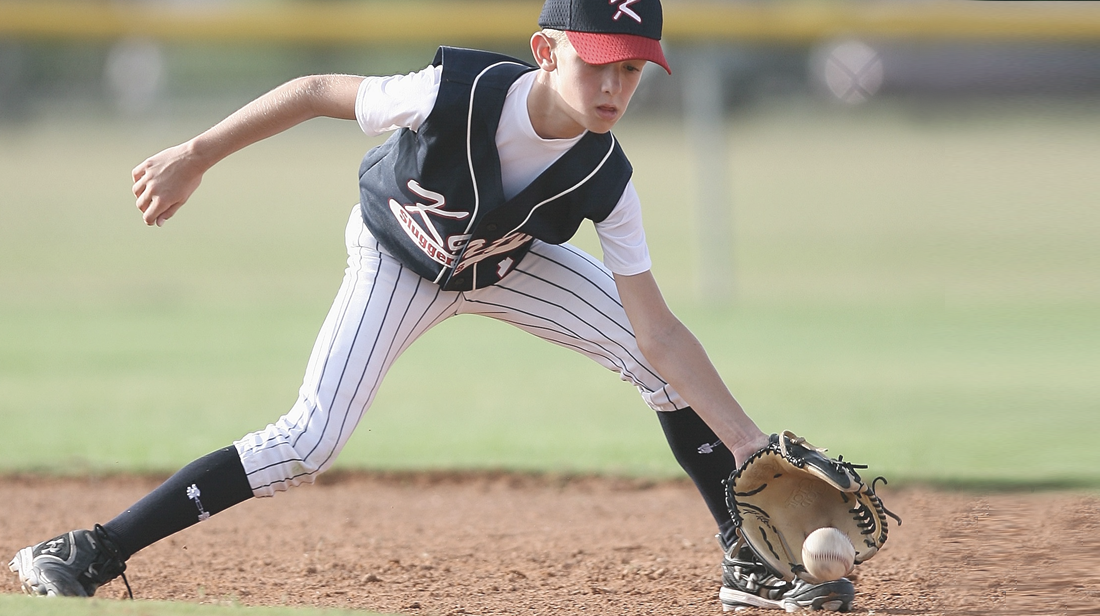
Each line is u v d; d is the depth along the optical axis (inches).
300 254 2208.4
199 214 2822.3
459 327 1540.4
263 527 625.3
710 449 475.8
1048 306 1555.1
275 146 4552.2
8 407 925.2
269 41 1528.1
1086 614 439.2
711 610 466.9
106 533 425.4
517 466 745.6
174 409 917.2
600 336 470.6
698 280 1652.3
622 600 482.0
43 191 3085.6
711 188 1648.6
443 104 406.3
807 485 457.1
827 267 1990.7
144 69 4645.7
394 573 526.3
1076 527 573.9
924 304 1590.8
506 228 425.4
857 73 2193.7
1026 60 2869.1
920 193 2874.0
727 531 476.4
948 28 1533.0
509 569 535.5
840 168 3388.3
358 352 440.8
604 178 421.7
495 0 1727.4
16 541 580.7
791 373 1091.3
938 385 1034.7
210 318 1489.9
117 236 2442.2
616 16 381.4
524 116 406.6
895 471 703.7
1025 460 736.3
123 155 3772.1
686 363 441.4
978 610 449.7
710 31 1547.7
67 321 1455.5
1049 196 2497.5
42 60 4603.8
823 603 449.7
